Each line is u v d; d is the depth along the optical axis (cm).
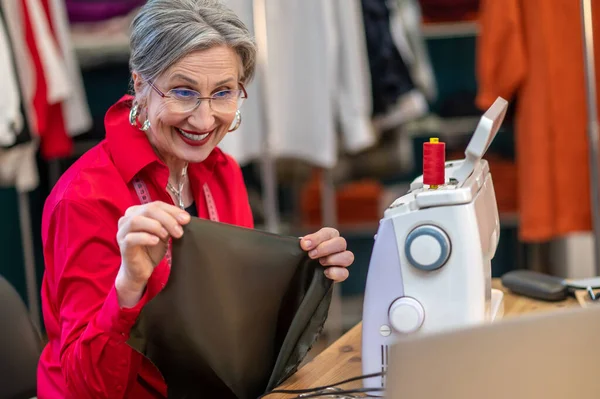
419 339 79
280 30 296
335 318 362
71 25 324
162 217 117
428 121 357
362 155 331
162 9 136
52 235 141
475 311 117
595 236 243
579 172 291
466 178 124
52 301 147
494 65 293
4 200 370
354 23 297
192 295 121
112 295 120
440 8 332
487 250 127
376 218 352
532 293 172
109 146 147
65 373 130
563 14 283
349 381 126
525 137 293
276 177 351
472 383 79
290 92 300
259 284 125
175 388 125
